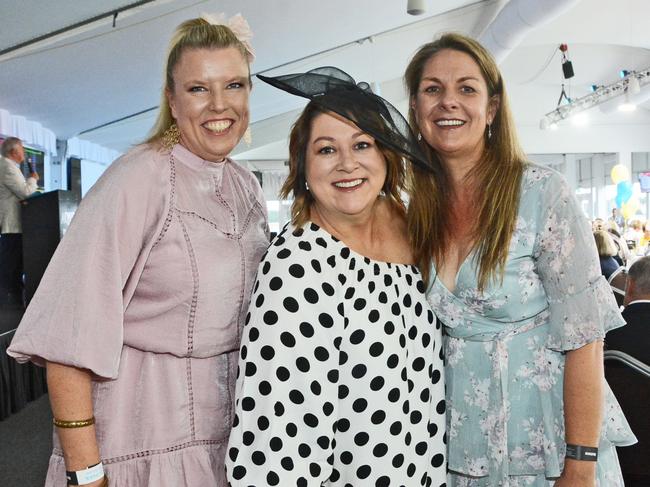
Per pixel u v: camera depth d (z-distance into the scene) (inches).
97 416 46.6
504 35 299.3
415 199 52.2
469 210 53.1
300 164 48.0
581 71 493.7
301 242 45.8
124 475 46.8
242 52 50.3
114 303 44.4
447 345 54.1
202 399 49.1
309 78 47.0
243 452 43.1
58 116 288.8
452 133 52.2
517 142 52.7
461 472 52.6
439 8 311.7
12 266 187.2
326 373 44.3
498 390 50.4
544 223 48.8
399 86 540.4
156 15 197.0
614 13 343.0
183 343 47.8
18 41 189.6
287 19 247.4
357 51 346.3
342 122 45.4
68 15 179.6
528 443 50.6
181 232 47.4
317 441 43.9
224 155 50.4
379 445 45.9
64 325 43.4
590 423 47.6
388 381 46.4
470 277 50.3
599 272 47.6
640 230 398.3
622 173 438.3
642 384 72.1
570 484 48.0
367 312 46.4
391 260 51.1
